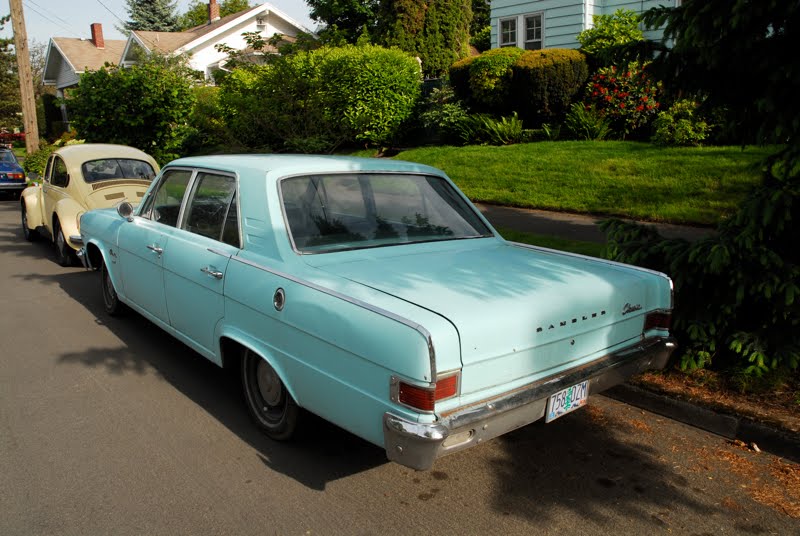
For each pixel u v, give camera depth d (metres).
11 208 16.31
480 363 2.87
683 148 11.48
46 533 3.04
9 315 6.69
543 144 13.47
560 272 3.66
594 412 4.42
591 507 3.29
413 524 3.13
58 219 8.90
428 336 2.68
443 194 4.61
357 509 3.26
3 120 34.69
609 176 10.57
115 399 4.57
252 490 3.42
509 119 14.98
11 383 4.86
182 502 3.30
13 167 18.47
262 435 4.04
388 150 16.55
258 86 11.95
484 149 13.91
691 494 3.41
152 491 3.40
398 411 2.77
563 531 3.08
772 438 3.84
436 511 3.25
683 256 4.39
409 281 3.37
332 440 3.98
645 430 4.15
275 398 3.88
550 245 7.73
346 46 17.20
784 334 4.35
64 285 8.02
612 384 3.51
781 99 4.06
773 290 4.02
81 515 3.19
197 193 4.63
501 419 2.92
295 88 11.73
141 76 14.80
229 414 4.34
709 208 8.49
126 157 9.41
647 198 9.34
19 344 5.75
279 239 3.74
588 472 3.63
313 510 3.24
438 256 3.98
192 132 14.83
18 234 12.09
